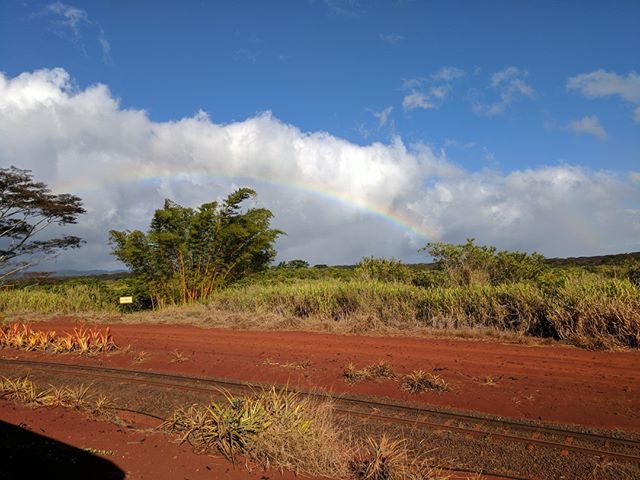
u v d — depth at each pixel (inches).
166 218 856.3
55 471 198.2
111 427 253.3
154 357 425.4
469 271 648.4
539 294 494.0
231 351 435.5
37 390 323.6
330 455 210.5
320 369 360.2
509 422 249.6
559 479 193.8
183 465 207.5
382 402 286.2
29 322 705.6
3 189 1063.0
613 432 233.9
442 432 240.2
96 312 776.3
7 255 1087.6
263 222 923.4
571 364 351.3
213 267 896.9
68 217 1156.5
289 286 711.1
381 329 507.5
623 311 416.8
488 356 381.7
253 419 223.5
